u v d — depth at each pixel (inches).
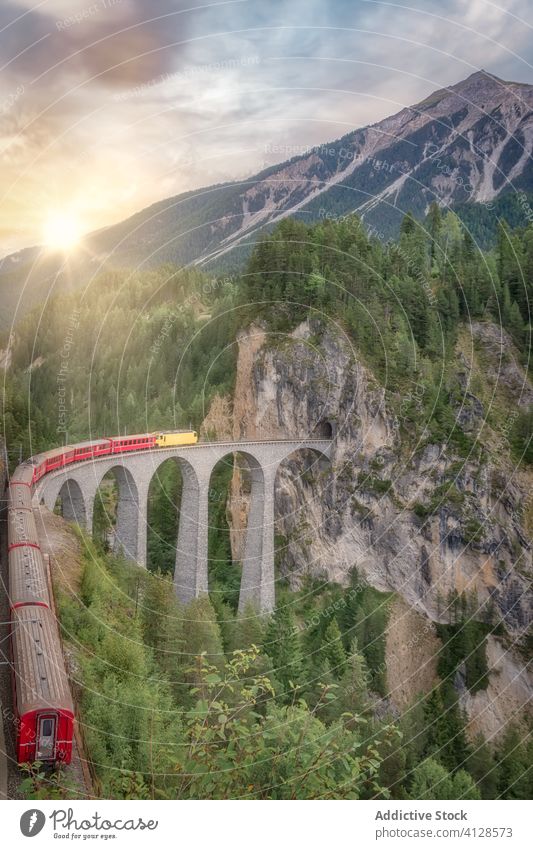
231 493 4606.3
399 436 4424.2
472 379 4537.4
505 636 4062.5
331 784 653.3
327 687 728.3
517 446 4397.1
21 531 1513.3
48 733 848.9
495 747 3550.7
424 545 4286.4
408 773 2335.1
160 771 815.7
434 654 4045.3
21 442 3516.2
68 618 1316.4
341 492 4466.0
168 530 3747.5
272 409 4783.5
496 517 4239.7
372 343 4559.5
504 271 4990.2
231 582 3983.8
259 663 2292.1
